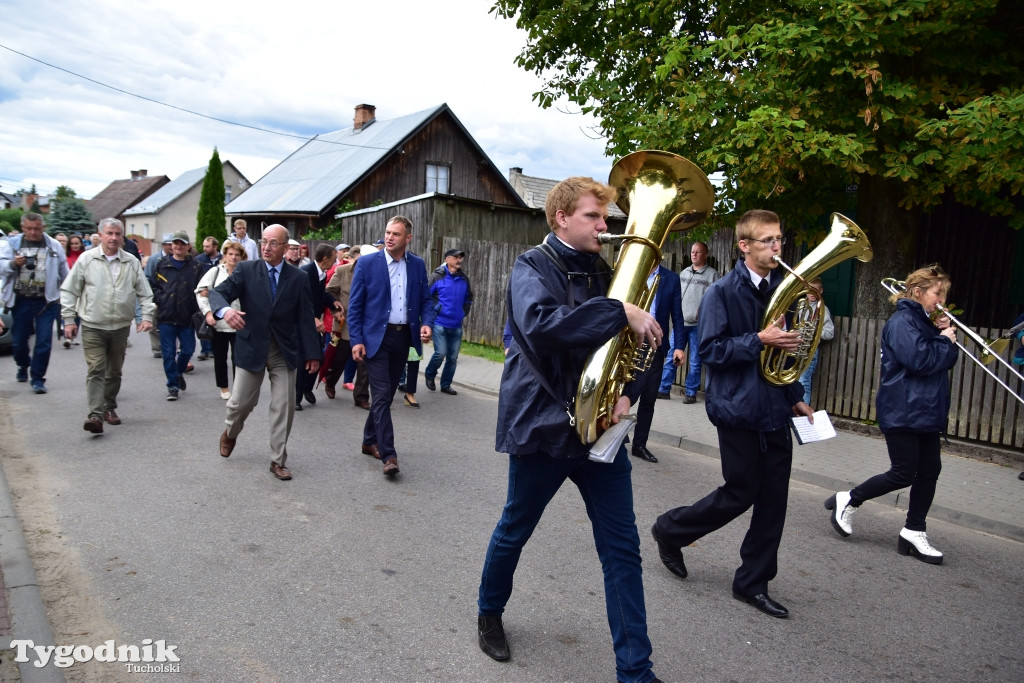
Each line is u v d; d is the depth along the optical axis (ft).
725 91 25.29
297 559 13.41
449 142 92.48
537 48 32.55
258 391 18.40
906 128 23.40
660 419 27.50
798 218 27.68
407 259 19.03
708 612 12.22
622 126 29.89
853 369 27.32
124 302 21.57
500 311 45.98
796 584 13.71
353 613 11.50
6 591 11.50
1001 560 15.66
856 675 10.57
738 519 16.90
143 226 168.66
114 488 16.84
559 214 9.35
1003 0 24.44
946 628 12.26
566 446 9.01
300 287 18.07
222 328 26.27
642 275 8.92
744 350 11.40
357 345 18.25
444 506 16.70
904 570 14.71
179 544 13.83
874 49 22.45
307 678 9.69
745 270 11.97
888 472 15.39
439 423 25.76
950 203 32.48
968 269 32.12
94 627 10.79
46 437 21.12
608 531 9.46
